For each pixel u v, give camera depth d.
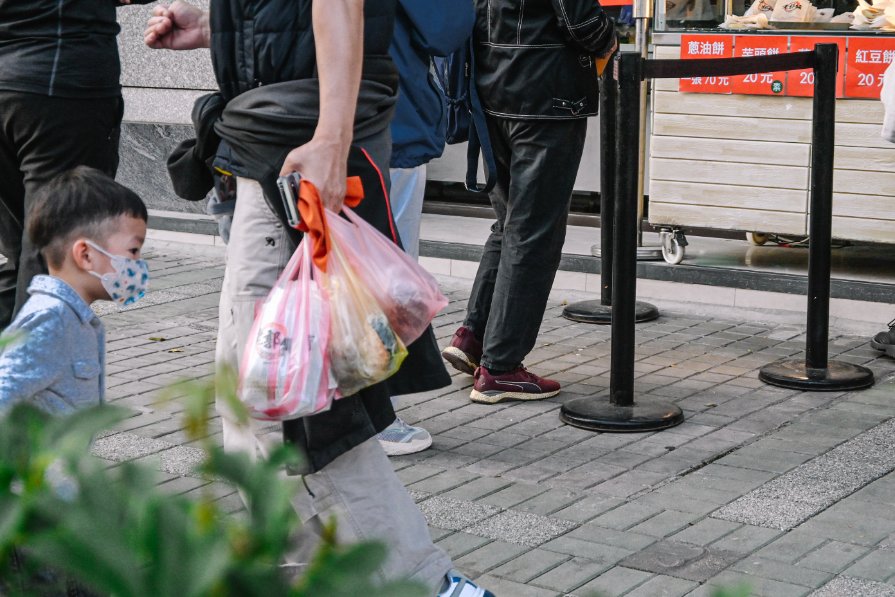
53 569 0.62
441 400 5.49
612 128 6.75
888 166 6.72
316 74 2.95
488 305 5.64
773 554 3.72
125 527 0.58
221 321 3.01
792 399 5.45
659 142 7.31
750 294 7.02
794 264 7.30
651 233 8.51
